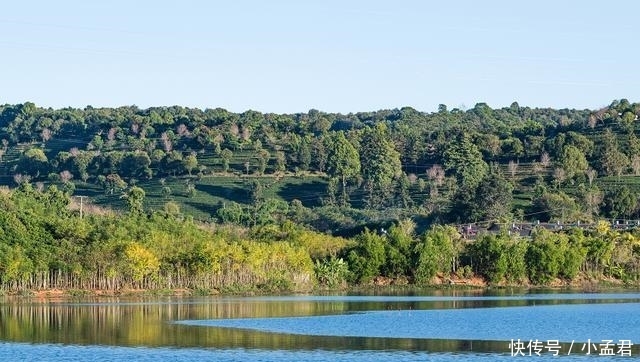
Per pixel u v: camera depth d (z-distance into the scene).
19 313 182.62
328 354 131.00
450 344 140.62
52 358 128.50
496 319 174.50
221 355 130.25
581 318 177.38
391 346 138.12
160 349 135.12
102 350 134.50
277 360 126.50
